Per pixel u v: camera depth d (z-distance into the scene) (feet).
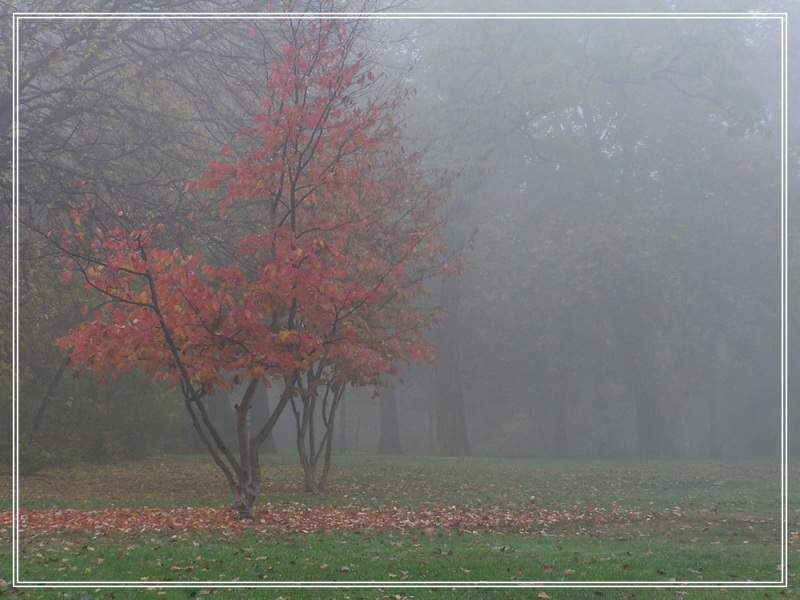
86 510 49.08
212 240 57.93
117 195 57.72
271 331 42.91
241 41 67.26
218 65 66.49
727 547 38.60
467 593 27.84
